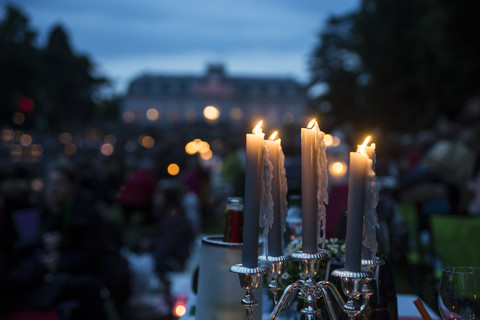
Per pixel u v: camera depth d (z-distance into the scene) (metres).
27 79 55.09
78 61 71.56
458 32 16.39
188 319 1.41
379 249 1.13
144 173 9.18
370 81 32.31
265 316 1.34
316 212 0.86
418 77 22.47
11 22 56.25
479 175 3.95
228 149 8.45
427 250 3.07
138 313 3.61
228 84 100.94
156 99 99.88
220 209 9.15
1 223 2.88
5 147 23.70
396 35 30.14
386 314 1.10
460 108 18.95
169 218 4.82
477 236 2.45
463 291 1.02
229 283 1.15
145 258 4.06
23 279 2.86
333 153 3.43
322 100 44.72
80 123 70.06
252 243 0.85
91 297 3.19
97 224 3.50
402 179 3.96
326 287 1.10
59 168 3.43
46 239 3.09
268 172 0.86
